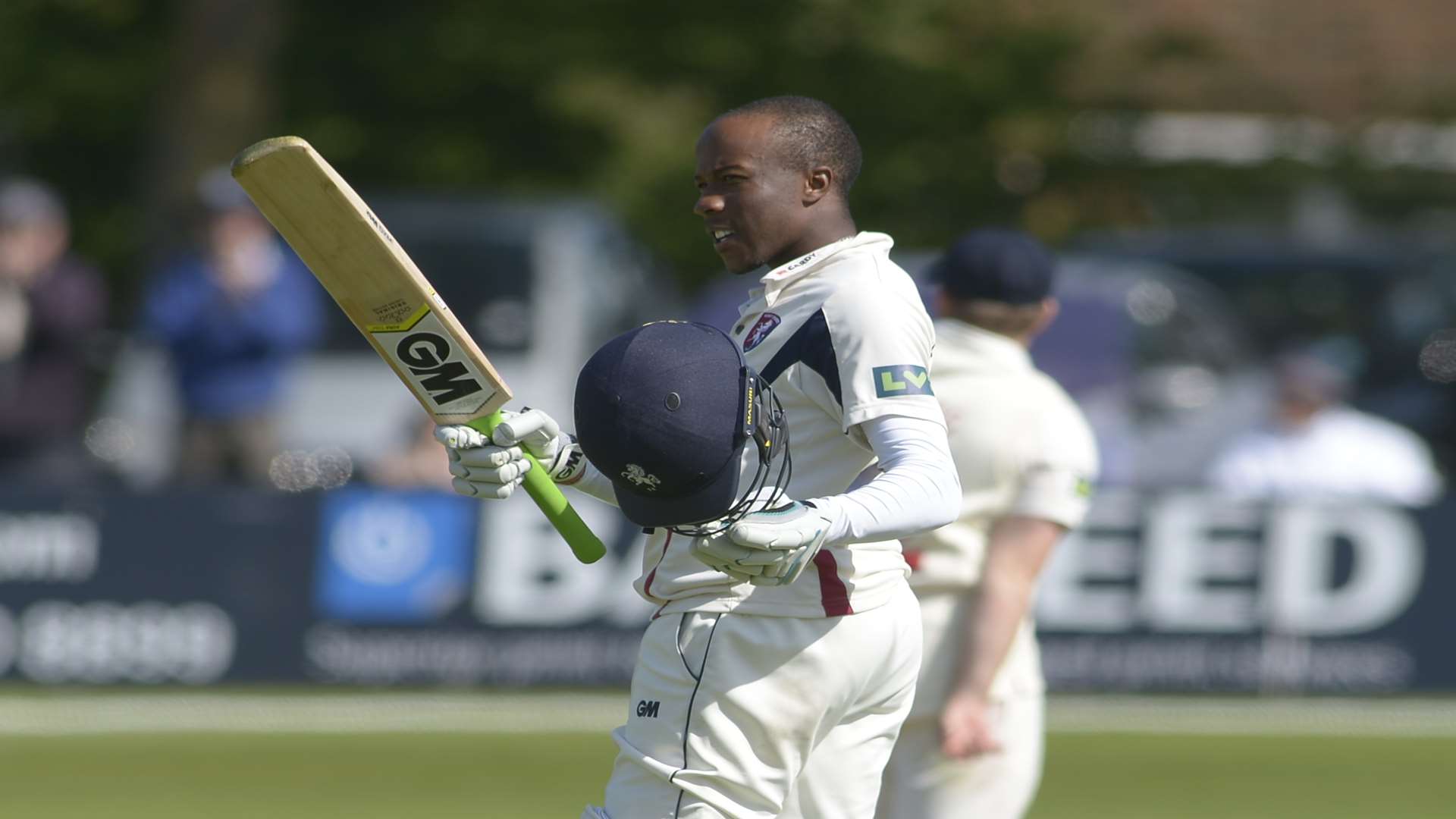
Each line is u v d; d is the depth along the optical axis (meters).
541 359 49.19
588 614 37.69
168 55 65.75
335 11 70.69
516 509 37.59
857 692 14.15
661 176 69.31
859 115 71.31
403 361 13.62
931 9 72.31
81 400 45.69
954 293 18.47
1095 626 37.78
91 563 37.16
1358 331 63.09
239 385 44.50
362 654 37.50
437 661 37.56
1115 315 49.75
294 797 28.92
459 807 28.48
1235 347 51.78
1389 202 78.75
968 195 72.75
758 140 14.42
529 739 33.78
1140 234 71.12
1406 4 86.06
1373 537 38.12
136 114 71.62
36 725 34.28
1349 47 83.06
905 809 18.02
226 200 44.88
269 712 35.75
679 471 12.89
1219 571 38.00
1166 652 37.88
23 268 43.81
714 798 13.90
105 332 55.19
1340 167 78.00
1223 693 38.00
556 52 70.31
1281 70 81.62
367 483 44.94
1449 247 64.50
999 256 18.22
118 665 37.19
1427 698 38.19
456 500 37.53
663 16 71.12
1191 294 55.12
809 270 14.19
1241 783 30.88
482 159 70.31
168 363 44.81
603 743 33.66
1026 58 72.69
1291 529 38.03
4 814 27.59
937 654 17.83
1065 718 36.16
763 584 12.88
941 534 17.72
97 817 27.22
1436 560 38.22
